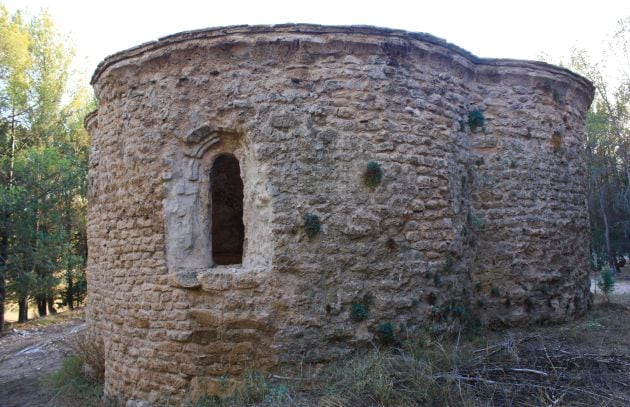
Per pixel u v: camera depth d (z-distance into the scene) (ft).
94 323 29.55
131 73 24.27
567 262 30.12
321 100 22.36
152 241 23.21
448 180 24.49
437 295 23.54
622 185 88.53
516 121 28.76
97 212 28.86
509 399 16.40
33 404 28.66
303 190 21.88
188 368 21.94
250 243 22.63
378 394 16.71
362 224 22.11
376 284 22.16
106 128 26.11
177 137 23.07
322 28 22.41
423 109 23.80
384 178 22.52
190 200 23.15
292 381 20.51
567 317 29.63
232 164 33.35
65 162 64.85
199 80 22.89
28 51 71.56
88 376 29.89
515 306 27.78
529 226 28.53
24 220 61.26
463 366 19.49
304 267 21.58
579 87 31.89
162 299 22.68
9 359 43.62
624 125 84.64
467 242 26.07
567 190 30.78
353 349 21.62
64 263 66.69
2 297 61.72
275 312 21.49
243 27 22.38
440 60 24.88
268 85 22.40
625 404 15.78
